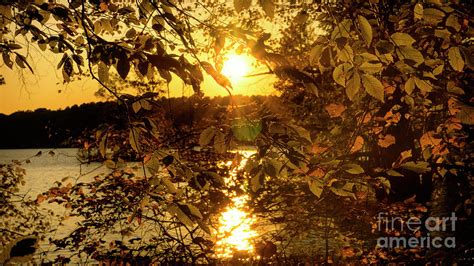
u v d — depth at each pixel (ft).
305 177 8.75
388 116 16.16
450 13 9.18
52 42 10.69
